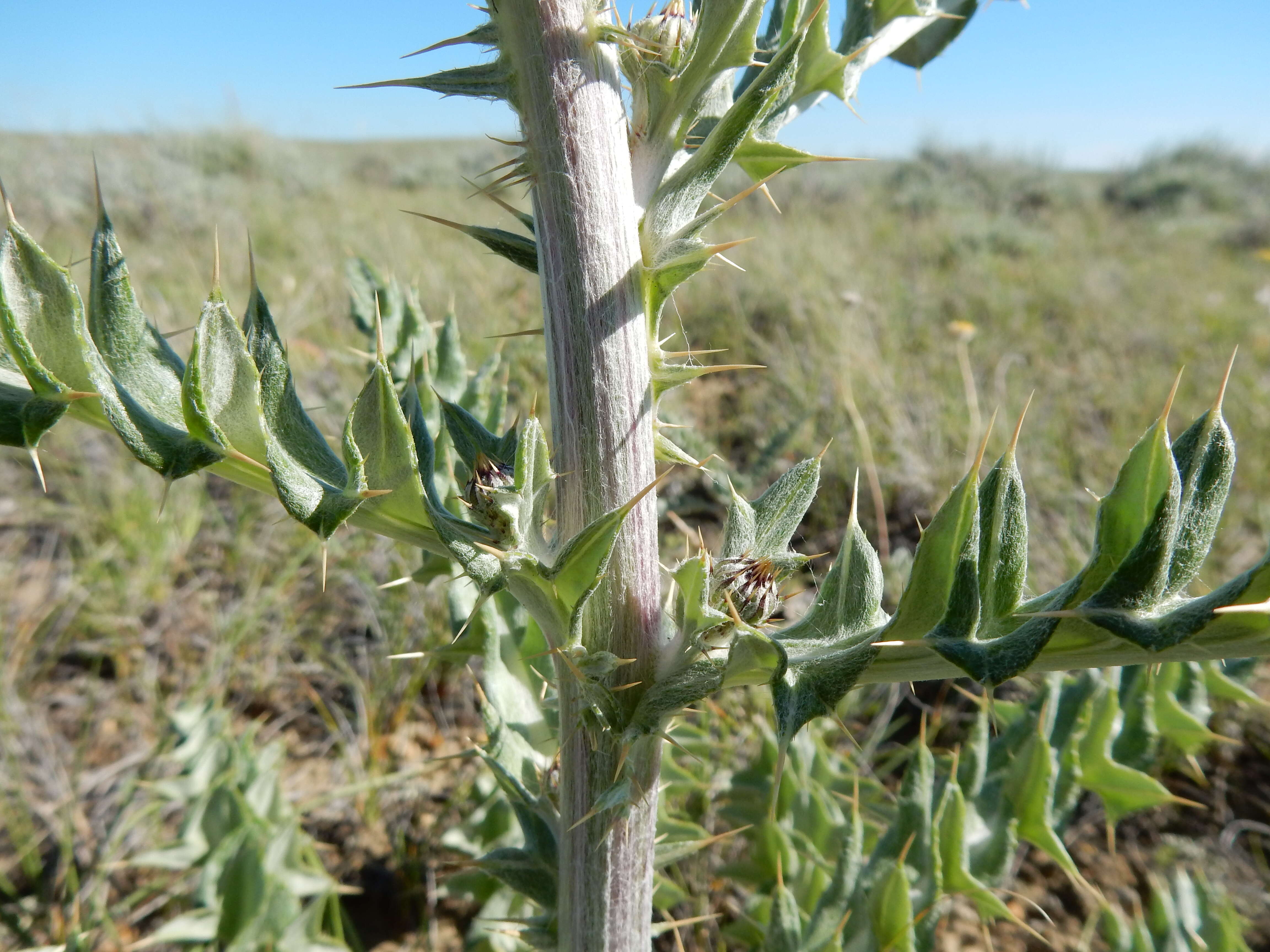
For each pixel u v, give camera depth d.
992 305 8.49
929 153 21.27
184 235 10.41
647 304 1.20
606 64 1.16
